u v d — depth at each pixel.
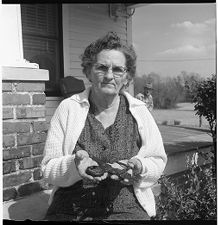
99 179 1.37
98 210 1.52
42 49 4.09
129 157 1.54
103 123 1.59
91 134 1.55
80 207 1.53
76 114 1.56
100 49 1.54
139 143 1.62
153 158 1.61
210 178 2.26
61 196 1.57
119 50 1.54
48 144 1.57
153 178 1.55
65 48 4.38
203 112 3.39
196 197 2.14
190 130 4.84
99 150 1.53
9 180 2.12
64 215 1.55
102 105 1.59
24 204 2.11
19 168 2.19
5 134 2.10
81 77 4.70
